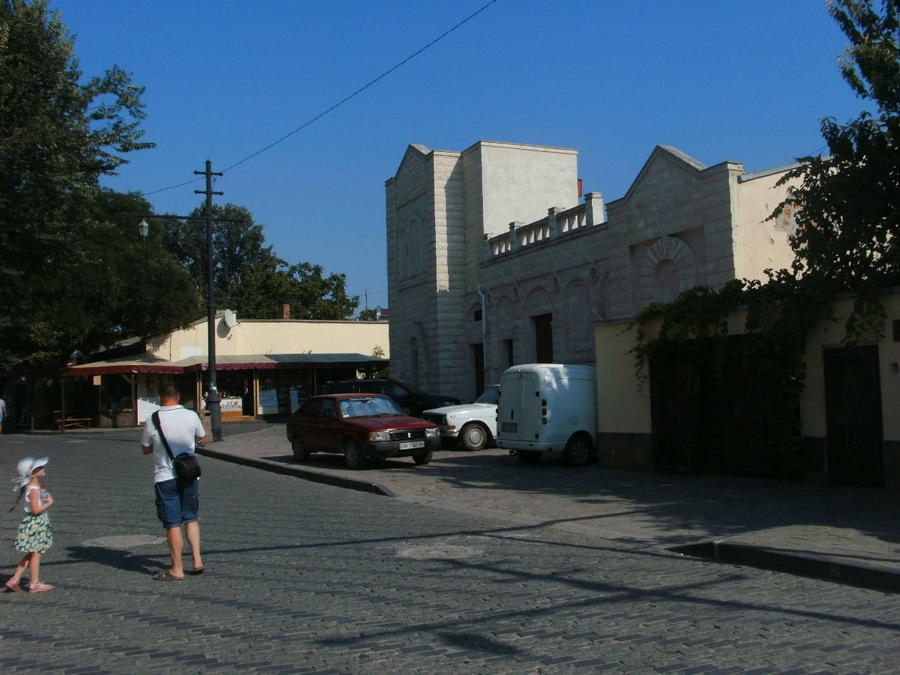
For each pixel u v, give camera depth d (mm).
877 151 12562
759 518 9820
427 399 24156
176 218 25859
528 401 16500
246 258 76625
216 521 11297
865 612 6180
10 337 32875
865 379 11594
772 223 18594
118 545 9680
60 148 18312
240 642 5785
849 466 11812
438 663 5215
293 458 20203
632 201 21125
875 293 11336
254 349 44062
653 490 12656
